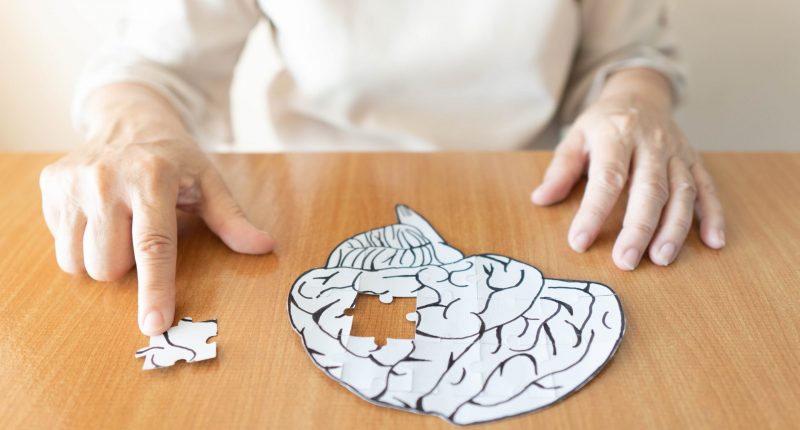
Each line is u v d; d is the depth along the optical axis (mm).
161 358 416
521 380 395
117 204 515
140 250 485
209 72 855
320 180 645
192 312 461
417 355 415
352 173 659
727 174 647
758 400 378
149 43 798
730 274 496
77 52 1229
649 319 448
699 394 384
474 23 820
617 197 574
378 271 500
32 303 476
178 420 371
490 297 467
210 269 510
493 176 649
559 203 599
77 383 399
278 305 467
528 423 367
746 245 532
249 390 392
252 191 626
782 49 1141
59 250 514
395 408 377
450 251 525
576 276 495
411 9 817
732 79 1184
